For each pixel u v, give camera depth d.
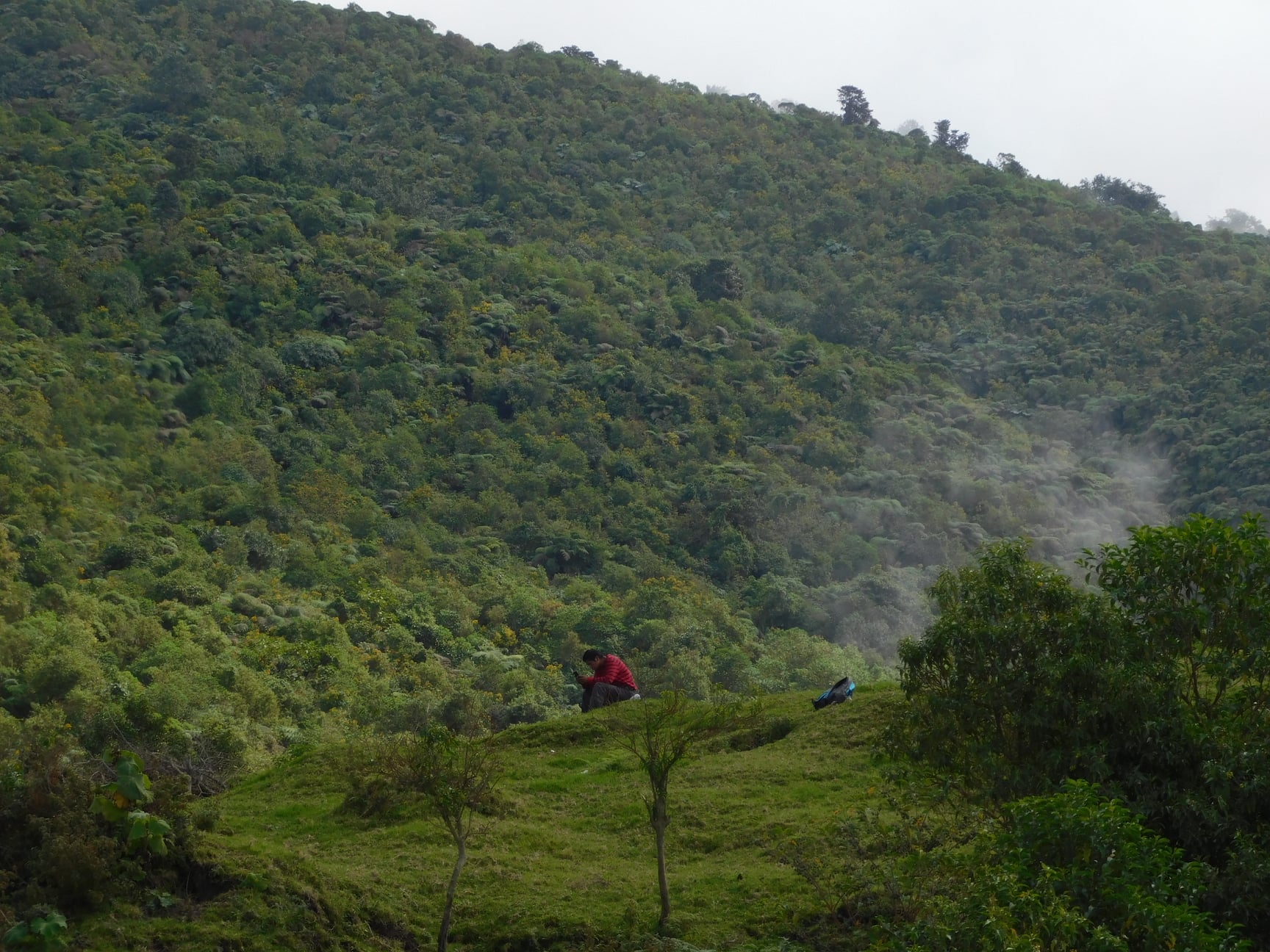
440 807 10.58
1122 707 9.63
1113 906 8.01
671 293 118.19
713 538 78.06
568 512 78.75
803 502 81.50
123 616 47.03
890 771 11.30
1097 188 171.25
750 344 107.88
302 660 46.75
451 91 153.38
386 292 100.69
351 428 83.19
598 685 18.91
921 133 187.00
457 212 130.38
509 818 13.73
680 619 58.31
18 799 9.66
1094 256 132.62
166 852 9.73
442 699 42.12
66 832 9.41
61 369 76.62
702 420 94.06
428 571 64.69
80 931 8.98
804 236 144.50
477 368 94.75
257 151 117.69
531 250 119.00
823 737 16.16
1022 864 8.38
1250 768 9.42
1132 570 10.45
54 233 96.62
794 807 13.61
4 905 9.01
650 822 13.54
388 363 91.62
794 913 10.68
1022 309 123.25
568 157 150.62
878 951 8.95
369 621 53.31
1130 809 9.39
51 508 58.59
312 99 149.12
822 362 105.44
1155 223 140.38
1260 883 8.80
